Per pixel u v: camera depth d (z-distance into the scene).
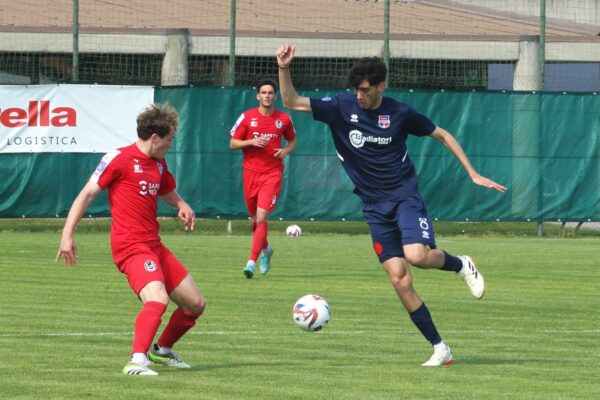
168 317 26.30
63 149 54.62
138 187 17.73
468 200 56.34
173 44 68.00
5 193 54.25
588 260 44.19
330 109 19.53
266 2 80.25
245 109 55.31
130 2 77.00
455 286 34.22
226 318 25.70
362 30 75.56
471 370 18.53
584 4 89.44
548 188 56.97
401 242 19.53
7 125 54.09
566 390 16.58
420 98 55.84
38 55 68.81
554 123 56.84
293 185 55.56
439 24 79.06
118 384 16.72
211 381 17.11
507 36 70.94
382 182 19.53
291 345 21.58
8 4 74.00
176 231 58.38
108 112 54.94
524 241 55.19
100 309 27.05
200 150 55.19
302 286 33.09
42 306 27.56
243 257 43.53
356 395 15.95
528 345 21.94
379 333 23.50
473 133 56.22
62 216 54.66
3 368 18.27
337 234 58.56
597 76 75.31
